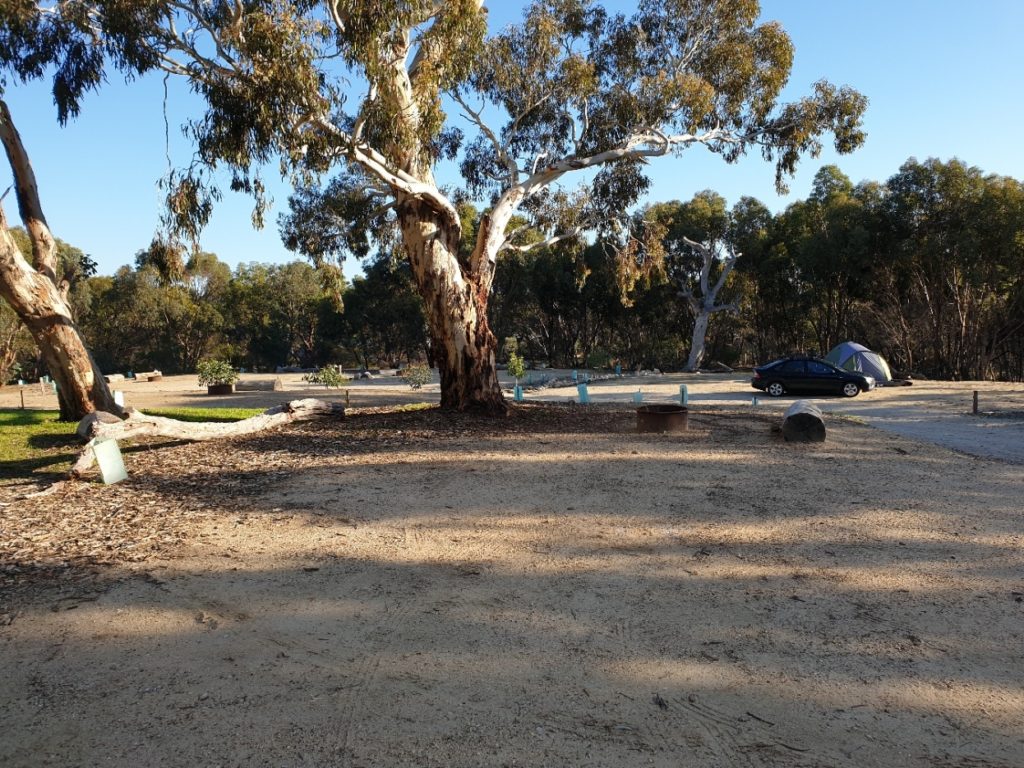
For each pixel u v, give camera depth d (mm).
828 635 4293
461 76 12344
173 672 3955
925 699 3557
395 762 3084
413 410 16203
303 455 10898
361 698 3641
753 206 48188
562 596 5000
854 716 3418
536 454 10508
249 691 3730
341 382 31734
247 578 5457
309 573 5555
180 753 3178
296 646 4270
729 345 60406
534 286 53750
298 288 72500
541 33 16297
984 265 34969
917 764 3043
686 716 3438
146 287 65062
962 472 9117
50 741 3293
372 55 10992
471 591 5125
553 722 3398
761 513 7090
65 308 15914
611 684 3756
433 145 18047
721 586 5133
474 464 9812
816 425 11375
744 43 17078
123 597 5086
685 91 15875
